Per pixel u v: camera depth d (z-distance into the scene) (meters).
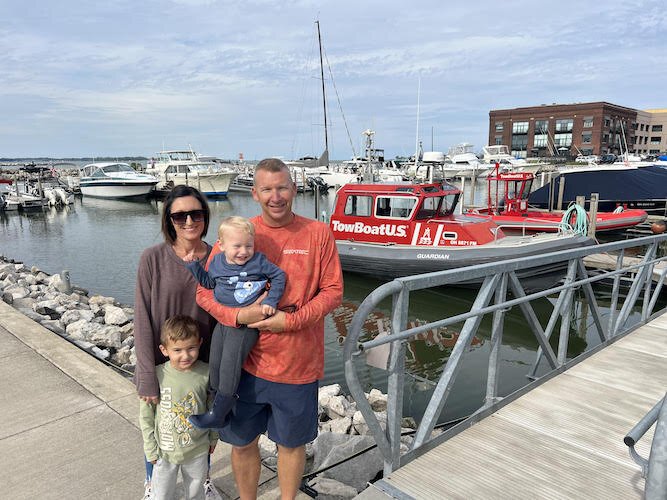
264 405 2.15
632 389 3.80
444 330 9.44
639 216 18.03
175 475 2.30
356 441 3.34
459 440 3.03
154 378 2.18
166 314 2.25
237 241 1.89
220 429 2.19
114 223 28.39
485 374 7.39
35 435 3.21
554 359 4.07
